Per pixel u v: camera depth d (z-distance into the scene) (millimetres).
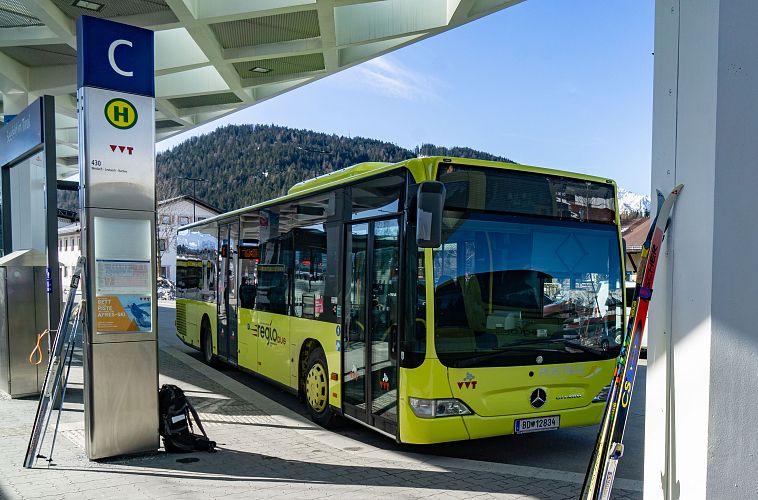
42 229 8891
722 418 2512
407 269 5824
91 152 5719
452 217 5852
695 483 2547
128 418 5812
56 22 12492
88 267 5672
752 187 2566
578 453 6570
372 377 6395
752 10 2543
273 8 12438
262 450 6250
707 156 2521
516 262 6117
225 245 11625
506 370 5887
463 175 5945
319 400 7527
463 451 6547
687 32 2656
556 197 6395
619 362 2859
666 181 2797
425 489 5102
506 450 6656
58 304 7781
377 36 14445
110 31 5832
